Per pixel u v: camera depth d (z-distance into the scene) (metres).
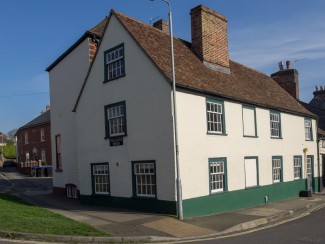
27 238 10.09
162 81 14.99
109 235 10.67
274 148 21.67
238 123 18.47
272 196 20.91
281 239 10.78
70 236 10.11
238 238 11.01
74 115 21.77
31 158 54.41
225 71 20.25
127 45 16.66
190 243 10.33
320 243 10.23
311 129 26.92
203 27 18.95
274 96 23.67
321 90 38.72
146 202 15.42
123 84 16.80
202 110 16.03
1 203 16.16
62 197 21.70
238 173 18.09
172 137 14.51
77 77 21.59
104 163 17.64
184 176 14.76
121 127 16.91
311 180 26.27
